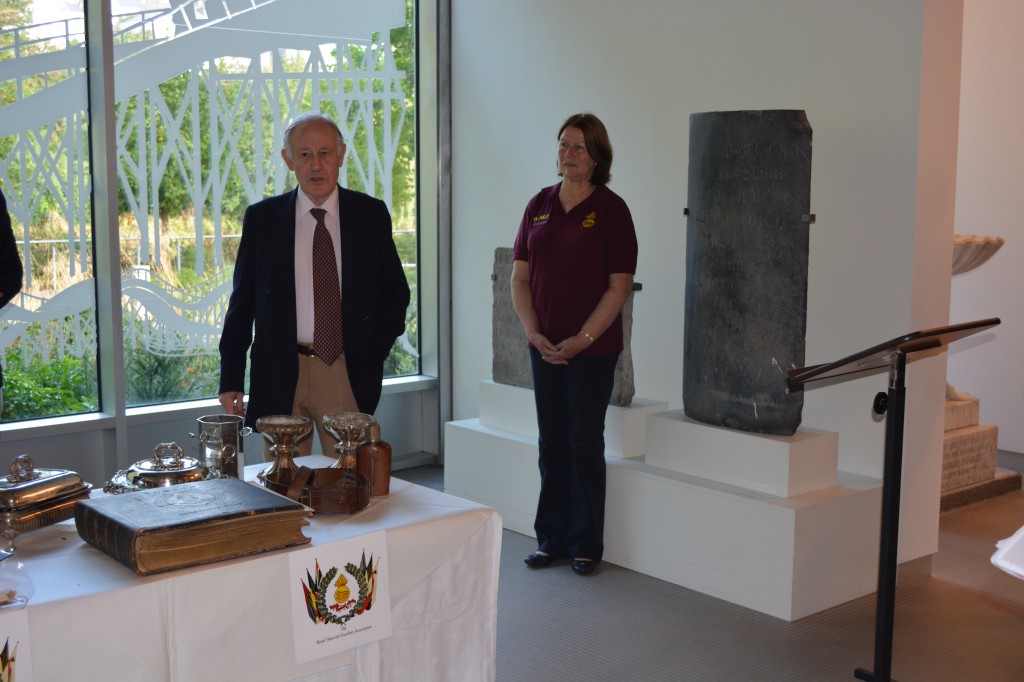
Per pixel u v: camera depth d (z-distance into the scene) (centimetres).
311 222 290
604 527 383
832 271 369
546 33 475
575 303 348
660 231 431
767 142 331
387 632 169
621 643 305
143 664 143
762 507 328
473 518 181
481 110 512
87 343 432
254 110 471
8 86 402
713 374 357
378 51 514
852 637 312
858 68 356
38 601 135
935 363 365
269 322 286
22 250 411
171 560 147
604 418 373
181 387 461
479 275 523
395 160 530
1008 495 496
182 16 443
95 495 180
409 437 550
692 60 411
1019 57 566
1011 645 308
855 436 367
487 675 186
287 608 156
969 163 593
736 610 333
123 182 433
